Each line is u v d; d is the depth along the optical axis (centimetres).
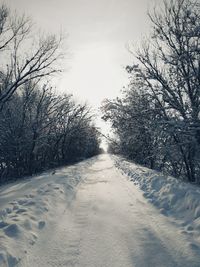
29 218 719
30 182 1515
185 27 1159
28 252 547
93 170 2572
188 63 1148
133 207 910
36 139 2105
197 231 620
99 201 1035
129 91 1529
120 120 1511
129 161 2977
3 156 2034
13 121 2055
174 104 1235
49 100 2288
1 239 560
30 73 1697
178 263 493
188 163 1461
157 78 1313
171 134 1185
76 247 580
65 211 889
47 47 1712
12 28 1623
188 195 822
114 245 587
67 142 3609
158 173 1470
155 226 696
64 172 2038
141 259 518
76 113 3092
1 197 1077
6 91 1797
